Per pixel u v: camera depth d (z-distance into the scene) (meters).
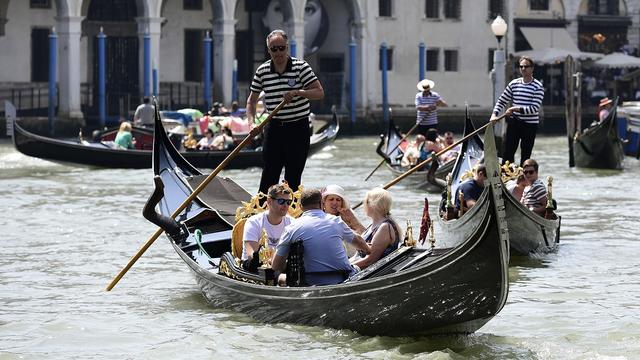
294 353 27.20
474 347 27.53
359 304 27.70
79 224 50.12
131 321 30.98
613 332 29.27
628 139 90.25
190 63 130.25
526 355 26.91
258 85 36.47
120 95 123.81
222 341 28.44
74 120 116.69
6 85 119.38
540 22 146.38
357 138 125.56
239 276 30.78
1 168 80.75
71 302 33.53
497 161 25.00
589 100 143.75
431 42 142.00
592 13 148.50
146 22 119.38
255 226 31.22
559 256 40.66
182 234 34.78
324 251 29.38
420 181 64.06
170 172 40.47
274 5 131.75
